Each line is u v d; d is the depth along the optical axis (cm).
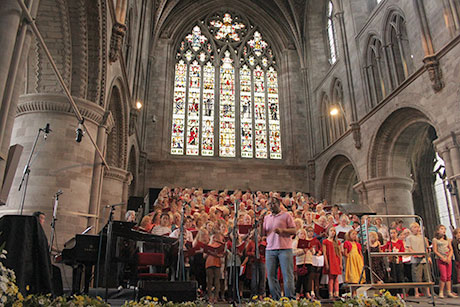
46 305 598
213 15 3712
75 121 1341
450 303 1034
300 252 1105
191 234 1190
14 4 781
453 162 1659
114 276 934
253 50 3678
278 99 3556
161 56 3409
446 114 1747
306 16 3491
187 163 3158
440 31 1811
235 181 3191
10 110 771
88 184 1350
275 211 895
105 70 1461
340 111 2892
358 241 1210
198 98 3425
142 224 1188
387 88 2341
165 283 800
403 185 2280
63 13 1323
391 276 1270
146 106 3175
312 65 3369
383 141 2319
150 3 3009
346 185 3048
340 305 813
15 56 784
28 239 696
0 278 515
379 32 2375
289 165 3278
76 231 1277
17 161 835
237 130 3372
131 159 2733
